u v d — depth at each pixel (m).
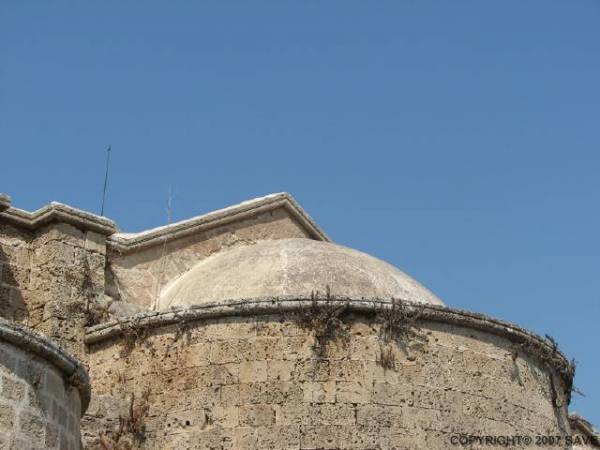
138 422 19.88
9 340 14.05
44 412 14.35
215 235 26.73
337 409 19.23
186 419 19.59
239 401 19.41
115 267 24.25
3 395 13.73
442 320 20.55
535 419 21.09
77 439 15.49
